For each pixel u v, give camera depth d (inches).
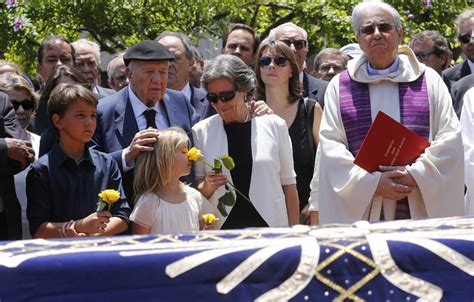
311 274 197.5
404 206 341.4
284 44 396.2
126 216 326.3
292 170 360.8
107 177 330.0
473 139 391.5
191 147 358.6
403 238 202.2
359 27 355.3
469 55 520.4
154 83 361.1
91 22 709.3
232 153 349.1
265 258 197.5
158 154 326.0
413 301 197.5
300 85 397.7
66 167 326.3
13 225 327.6
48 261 193.3
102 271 193.8
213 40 768.3
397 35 353.4
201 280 195.6
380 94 353.1
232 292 195.9
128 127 360.2
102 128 360.2
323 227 219.3
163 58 362.9
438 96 351.3
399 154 335.6
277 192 349.1
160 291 194.7
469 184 388.5
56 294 192.7
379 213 341.7
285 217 351.3
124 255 195.2
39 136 400.5
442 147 337.4
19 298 191.9
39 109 420.2
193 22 725.9
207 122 358.9
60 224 314.2
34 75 709.9
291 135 393.1
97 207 323.0
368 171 337.1
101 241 205.5
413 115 348.2
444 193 336.5
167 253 195.9
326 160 349.4
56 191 323.0
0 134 338.3
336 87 361.1
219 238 206.5
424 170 333.1
